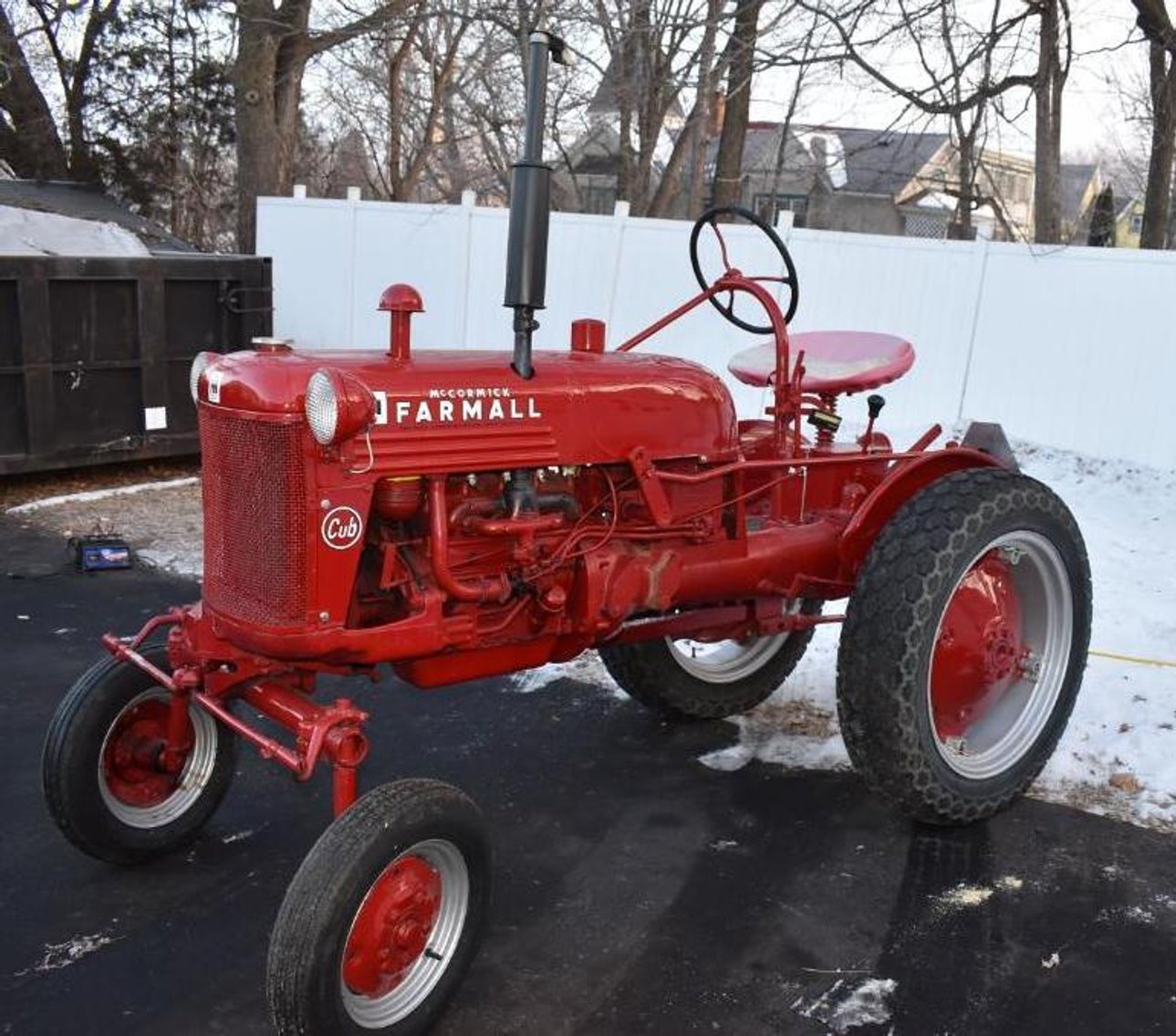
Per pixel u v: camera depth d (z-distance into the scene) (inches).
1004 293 345.1
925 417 365.1
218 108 782.5
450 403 105.2
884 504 134.3
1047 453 335.9
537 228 109.0
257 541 100.6
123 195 787.4
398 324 107.5
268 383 97.6
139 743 122.0
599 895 119.9
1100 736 158.9
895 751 124.0
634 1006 102.3
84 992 102.3
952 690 135.3
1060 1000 104.4
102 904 116.3
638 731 161.9
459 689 175.0
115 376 287.3
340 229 446.6
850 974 107.5
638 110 529.7
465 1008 101.4
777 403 138.9
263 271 312.5
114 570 225.9
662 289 384.2
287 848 128.6
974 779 130.5
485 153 699.4
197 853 126.6
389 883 92.7
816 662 187.9
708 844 130.9
